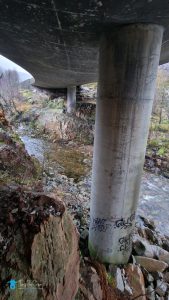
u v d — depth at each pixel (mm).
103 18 4379
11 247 3012
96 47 6363
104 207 5977
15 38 6508
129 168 5570
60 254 3504
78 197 10945
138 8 3967
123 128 5234
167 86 26125
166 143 19125
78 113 23922
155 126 21203
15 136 11977
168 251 8172
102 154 5648
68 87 23750
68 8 4125
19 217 3354
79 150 20312
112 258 6480
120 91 5016
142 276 6328
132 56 4754
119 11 4062
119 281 5918
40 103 28609
